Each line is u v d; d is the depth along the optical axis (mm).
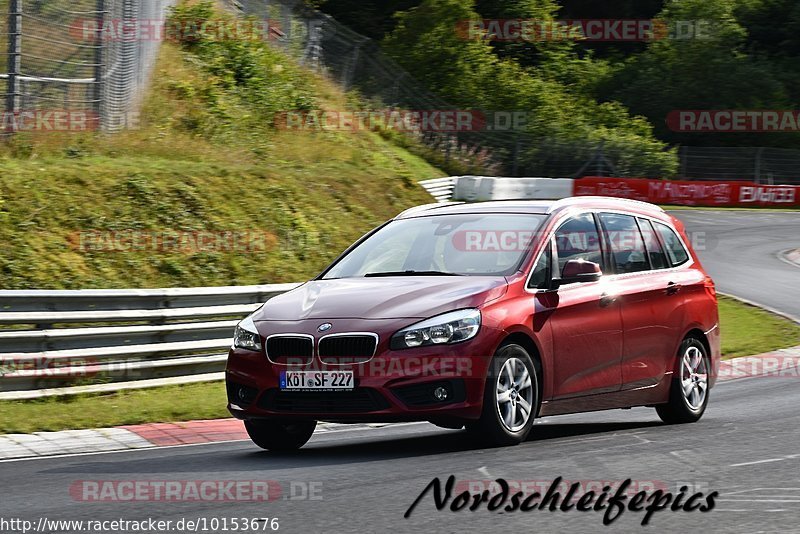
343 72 123188
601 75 196750
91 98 69875
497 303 27578
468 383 26453
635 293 32031
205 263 56469
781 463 24875
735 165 164125
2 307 38125
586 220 31859
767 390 42188
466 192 114125
